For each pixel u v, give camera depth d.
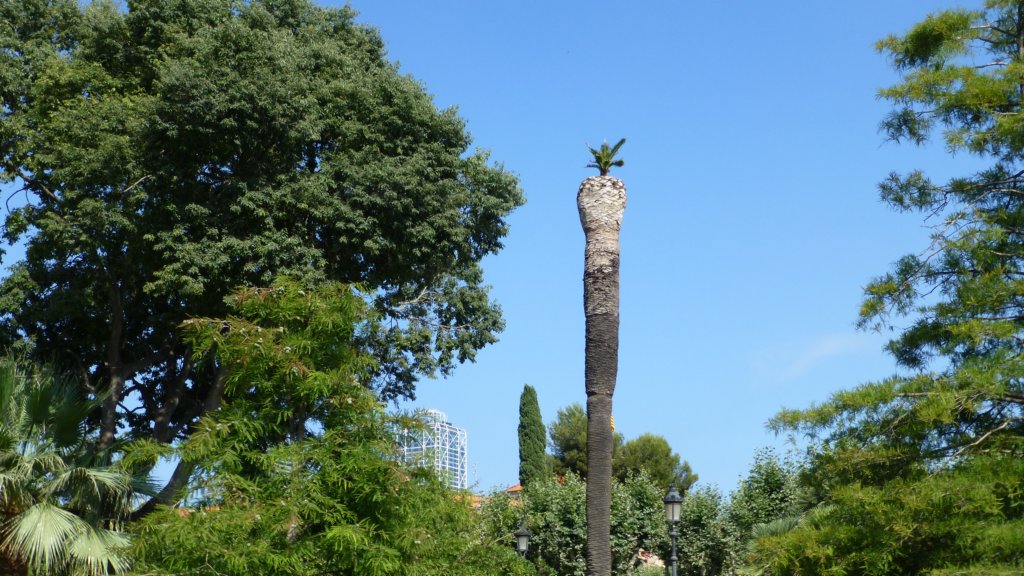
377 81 22.38
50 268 21.75
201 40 20.23
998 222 12.90
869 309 13.22
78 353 23.78
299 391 11.80
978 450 11.17
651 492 30.83
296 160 21.69
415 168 21.50
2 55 21.97
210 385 24.66
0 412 14.69
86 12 22.81
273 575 10.73
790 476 28.22
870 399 11.51
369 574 10.98
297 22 23.92
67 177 20.27
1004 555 9.78
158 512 10.91
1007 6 14.50
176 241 19.98
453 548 13.69
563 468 49.25
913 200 13.91
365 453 11.50
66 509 14.82
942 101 13.49
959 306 12.58
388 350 23.02
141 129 20.12
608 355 13.26
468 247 22.70
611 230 13.69
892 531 10.57
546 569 29.17
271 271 19.98
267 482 11.51
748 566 18.55
